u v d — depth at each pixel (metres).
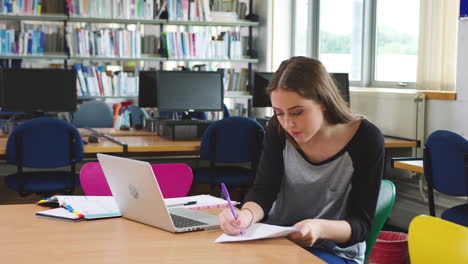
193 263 1.42
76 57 6.09
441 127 4.51
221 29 6.99
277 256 1.48
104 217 1.88
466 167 3.08
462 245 1.35
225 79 6.63
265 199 1.96
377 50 5.69
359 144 1.87
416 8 5.09
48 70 4.99
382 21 5.57
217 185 4.43
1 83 4.90
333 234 1.73
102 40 6.16
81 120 5.78
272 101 1.74
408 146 4.55
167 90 4.77
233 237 1.63
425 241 1.43
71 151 3.98
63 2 6.09
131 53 6.25
